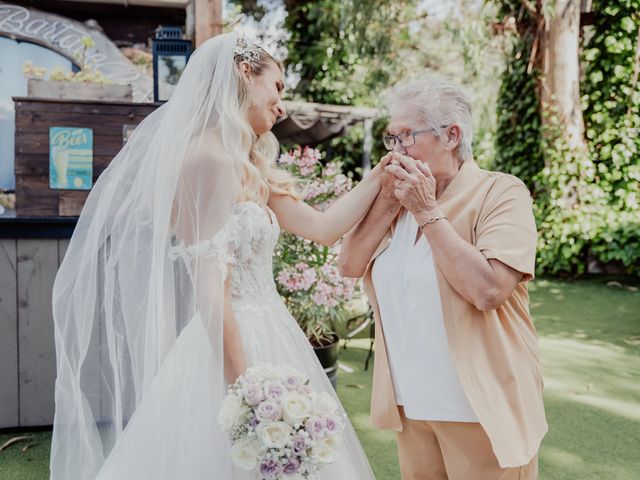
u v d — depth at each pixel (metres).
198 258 1.69
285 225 2.13
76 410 1.98
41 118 3.20
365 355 4.73
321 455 1.50
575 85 8.05
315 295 3.59
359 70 12.41
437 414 1.76
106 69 5.04
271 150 2.12
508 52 9.09
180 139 1.77
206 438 1.68
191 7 4.63
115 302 1.89
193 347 1.75
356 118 9.12
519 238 1.66
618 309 6.10
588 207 7.85
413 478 1.94
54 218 3.14
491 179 1.78
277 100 1.93
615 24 7.91
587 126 8.28
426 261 1.78
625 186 7.90
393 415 1.88
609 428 3.34
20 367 3.19
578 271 7.86
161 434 1.70
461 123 1.79
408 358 1.81
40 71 4.61
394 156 1.75
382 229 1.95
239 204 1.79
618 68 7.95
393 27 10.82
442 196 1.83
